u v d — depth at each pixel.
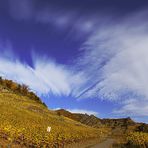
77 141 53.25
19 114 67.12
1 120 45.69
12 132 34.09
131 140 57.00
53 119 93.38
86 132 82.88
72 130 72.12
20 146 31.83
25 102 104.19
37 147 35.16
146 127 180.38
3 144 28.88
